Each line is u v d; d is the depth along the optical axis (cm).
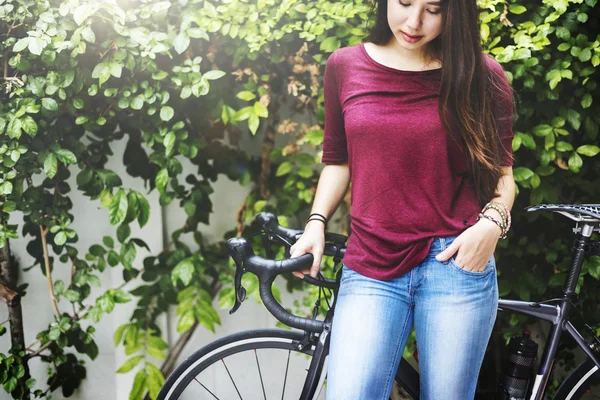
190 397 238
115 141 221
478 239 132
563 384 178
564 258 212
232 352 169
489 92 136
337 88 148
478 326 136
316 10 193
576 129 198
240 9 196
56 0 187
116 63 185
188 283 223
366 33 188
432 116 131
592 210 149
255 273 148
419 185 134
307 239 151
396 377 161
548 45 195
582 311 216
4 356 216
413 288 137
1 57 187
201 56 204
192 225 226
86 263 221
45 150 195
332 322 146
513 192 141
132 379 235
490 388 208
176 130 204
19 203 201
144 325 230
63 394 231
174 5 197
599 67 196
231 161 225
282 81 216
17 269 224
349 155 142
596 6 192
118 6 187
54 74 186
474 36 130
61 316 220
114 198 208
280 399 239
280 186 229
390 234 135
